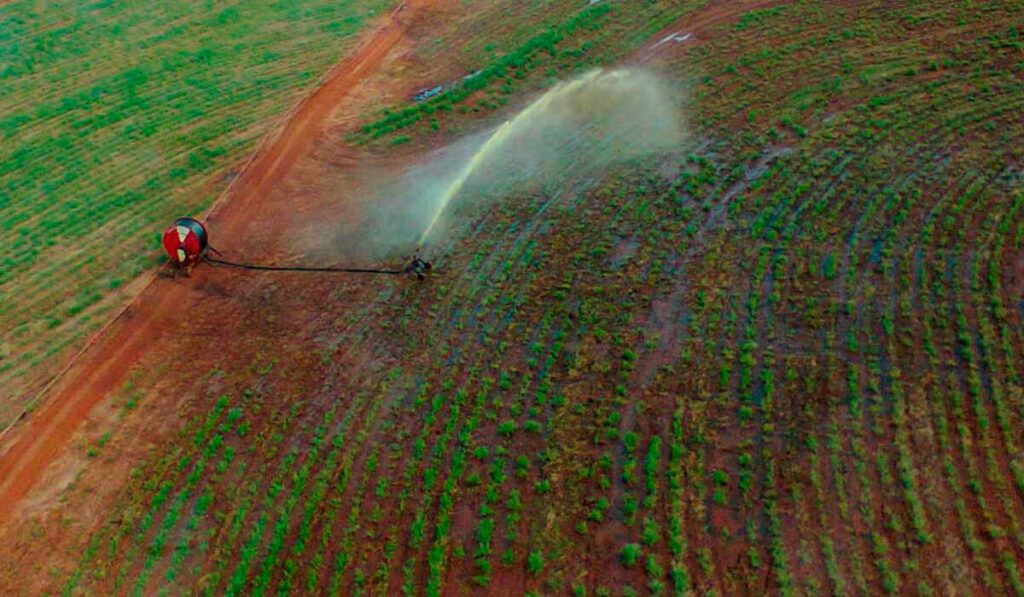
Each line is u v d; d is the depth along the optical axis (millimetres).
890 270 20156
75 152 30203
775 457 16266
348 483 17141
